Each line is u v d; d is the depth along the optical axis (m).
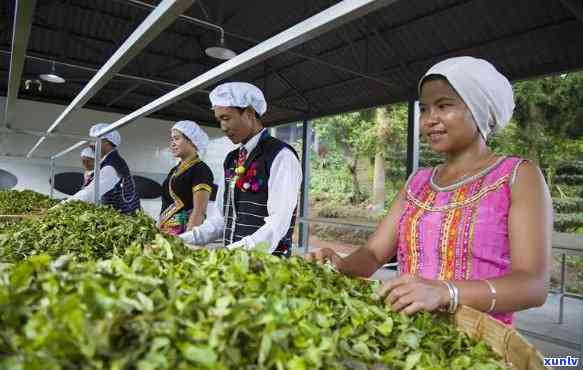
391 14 4.98
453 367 0.66
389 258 1.22
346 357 0.62
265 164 1.67
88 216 1.56
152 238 1.38
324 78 6.66
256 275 0.74
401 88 5.73
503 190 0.95
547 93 7.90
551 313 4.16
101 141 2.60
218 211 1.96
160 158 8.68
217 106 1.68
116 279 0.60
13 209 2.70
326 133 11.62
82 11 5.79
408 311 0.77
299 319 0.62
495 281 0.82
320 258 1.06
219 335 0.51
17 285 0.54
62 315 0.46
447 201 1.03
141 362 0.45
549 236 0.89
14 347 0.44
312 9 5.12
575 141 7.77
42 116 7.65
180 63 7.01
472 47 4.78
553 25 4.06
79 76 7.30
